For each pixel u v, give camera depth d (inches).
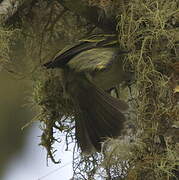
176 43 384.5
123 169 377.4
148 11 383.2
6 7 407.8
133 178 369.1
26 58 452.8
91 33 432.8
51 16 446.0
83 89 378.9
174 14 382.6
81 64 374.9
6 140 484.1
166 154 369.1
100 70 369.7
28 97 460.8
